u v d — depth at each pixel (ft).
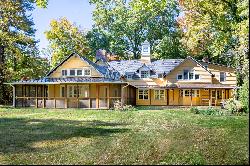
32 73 170.09
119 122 77.77
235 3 108.17
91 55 238.68
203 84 169.68
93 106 137.39
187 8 126.52
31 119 87.30
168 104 173.06
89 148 43.27
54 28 226.79
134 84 174.29
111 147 42.88
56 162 35.29
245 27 88.58
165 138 47.98
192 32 130.11
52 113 107.04
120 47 238.07
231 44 126.21
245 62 102.32
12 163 35.63
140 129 62.39
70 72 148.36
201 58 214.69
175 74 172.24
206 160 33.65
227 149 38.37
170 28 237.45
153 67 177.78
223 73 171.22
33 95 150.82
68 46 228.43
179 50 224.94
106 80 136.98
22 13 155.53
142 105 172.04
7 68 164.25
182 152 37.45
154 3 58.90
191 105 165.17
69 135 56.59
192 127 62.28
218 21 115.75
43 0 49.80
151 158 35.29
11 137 54.75
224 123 69.67
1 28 150.30
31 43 161.99
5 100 162.50
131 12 230.27
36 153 41.24
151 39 240.53
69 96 145.69
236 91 129.80
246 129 57.47
